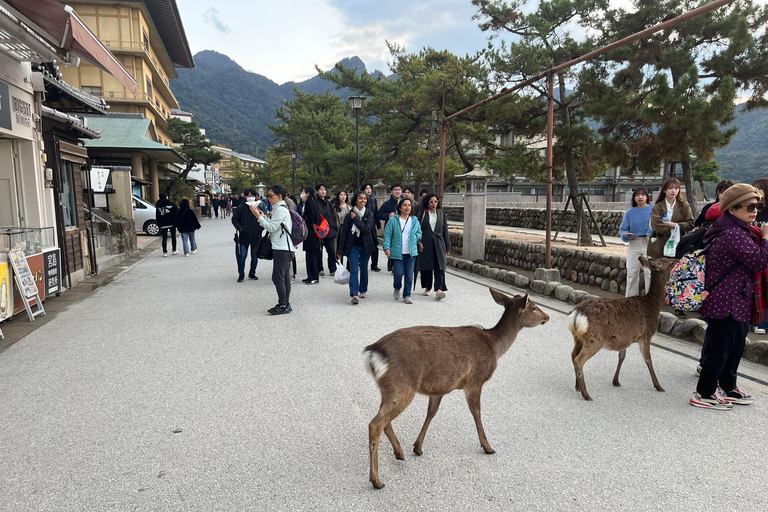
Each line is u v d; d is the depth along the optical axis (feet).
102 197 53.78
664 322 20.56
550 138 29.81
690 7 34.50
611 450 10.97
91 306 25.80
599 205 74.38
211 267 40.78
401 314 23.99
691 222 20.54
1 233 22.26
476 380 10.61
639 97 36.63
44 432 11.65
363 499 9.09
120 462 10.32
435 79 58.85
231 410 12.94
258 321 22.52
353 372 15.85
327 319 22.91
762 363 16.52
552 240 45.01
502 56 44.01
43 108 28.37
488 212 78.38
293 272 34.83
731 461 10.50
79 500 8.97
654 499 9.12
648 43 35.68
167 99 149.18
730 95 29.91
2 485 9.43
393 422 12.50
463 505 8.92
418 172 79.05
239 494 9.20
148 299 27.63
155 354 17.63
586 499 9.12
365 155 85.61
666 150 34.12
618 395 14.14
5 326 21.63
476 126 54.54
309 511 8.70
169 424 12.09
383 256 47.57
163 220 48.39
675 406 13.39
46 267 26.30
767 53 31.81
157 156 94.53
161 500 9.00
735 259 12.26
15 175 27.48
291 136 137.59
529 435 11.69
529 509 8.81
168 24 126.72
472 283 33.40
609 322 13.64
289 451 10.84
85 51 20.63
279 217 23.31
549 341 19.67
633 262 22.27
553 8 41.29
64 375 15.49
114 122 87.61
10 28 19.04
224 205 156.04
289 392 14.19
